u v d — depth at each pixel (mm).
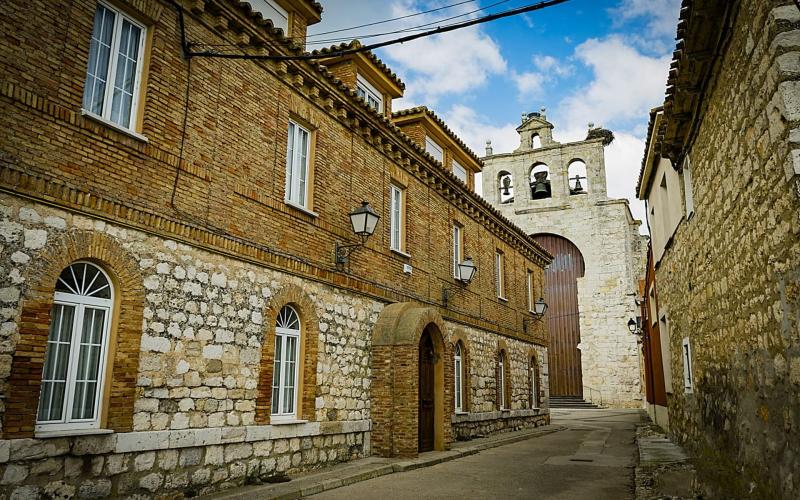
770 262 6258
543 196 43438
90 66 8242
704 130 9227
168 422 8469
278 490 9328
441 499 9570
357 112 13688
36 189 7121
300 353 11516
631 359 37562
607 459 14820
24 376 6793
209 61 9914
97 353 7898
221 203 9812
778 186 5828
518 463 13977
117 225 8070
